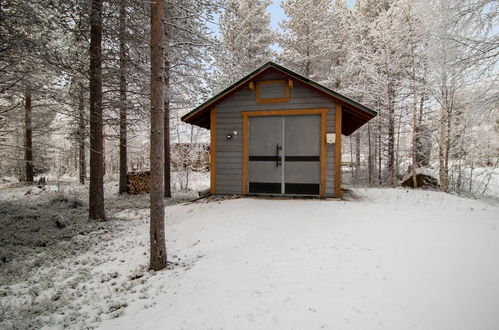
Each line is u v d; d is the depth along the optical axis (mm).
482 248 3945
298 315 2781
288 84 8711
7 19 6402
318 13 19297
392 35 15117
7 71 7527
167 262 4887
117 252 6012
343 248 4410
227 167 9461
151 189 4773
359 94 16969
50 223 8141
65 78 8445
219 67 17250
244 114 9227
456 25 8711
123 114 11992
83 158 19719
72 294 4207
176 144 18750
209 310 3086
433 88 13500
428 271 3391
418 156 16344
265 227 6016
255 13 20016
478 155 14258
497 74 8656
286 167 9023
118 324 3180
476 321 2422
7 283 4734
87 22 7984
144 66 9734
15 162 20922
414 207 7277
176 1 8180
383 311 2711
